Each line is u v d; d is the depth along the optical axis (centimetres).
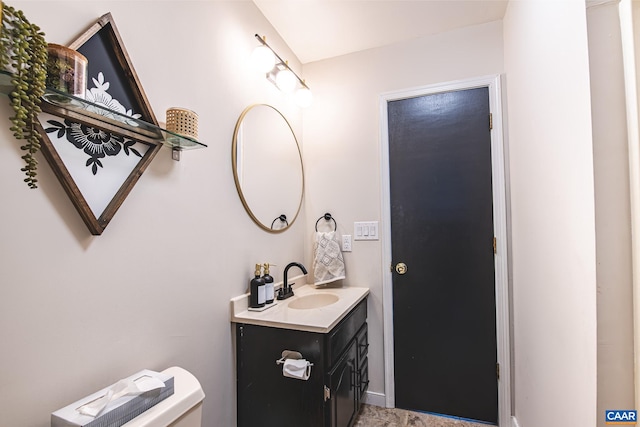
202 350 133
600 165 79
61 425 76
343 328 161
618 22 78
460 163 203
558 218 109
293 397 141
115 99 99
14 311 76
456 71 205
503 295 190
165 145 118
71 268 87
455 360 199
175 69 124
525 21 147
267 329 147
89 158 92
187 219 128
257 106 180
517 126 170
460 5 183
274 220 195
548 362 123
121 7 104
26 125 73
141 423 82
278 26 200
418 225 210
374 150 221
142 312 108
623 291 77
